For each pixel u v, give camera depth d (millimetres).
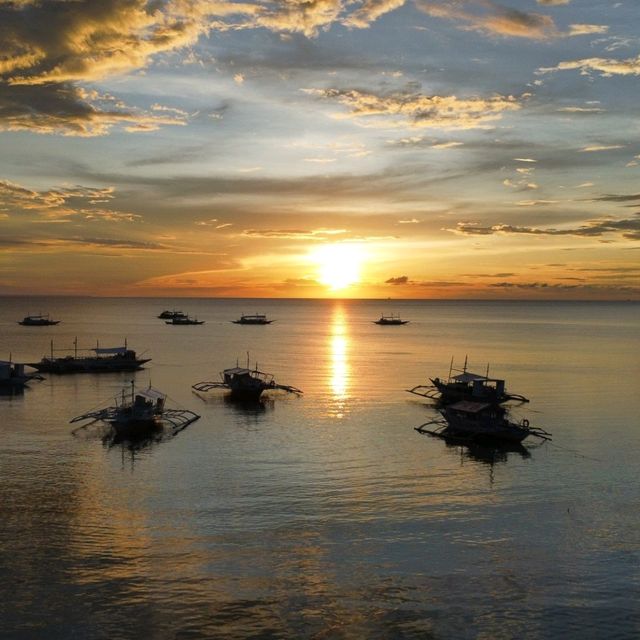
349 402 99312
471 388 103062
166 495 54031
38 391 108438
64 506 51156
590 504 53406
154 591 37969
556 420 87250
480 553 43688
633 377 131875
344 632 34500
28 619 34938
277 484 57344
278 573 40375
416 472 61688
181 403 97688
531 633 34562
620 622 35594
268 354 176250
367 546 44500
